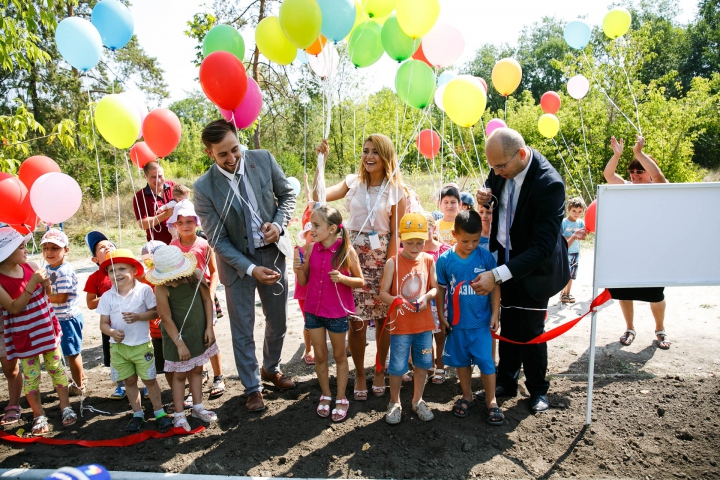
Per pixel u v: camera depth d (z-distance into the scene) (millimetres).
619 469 2725
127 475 2756
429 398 3664
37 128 5887
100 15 3469
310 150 16312
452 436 3096
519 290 3334
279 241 3496
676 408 3311
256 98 3510
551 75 36625
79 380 3945
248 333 3514
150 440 3199
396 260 3303
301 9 2971
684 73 27266
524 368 3453
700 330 4777
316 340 3340
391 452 2959
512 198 3311
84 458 3000
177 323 3232
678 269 2982
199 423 3381
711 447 2869
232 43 3580
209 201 3391
